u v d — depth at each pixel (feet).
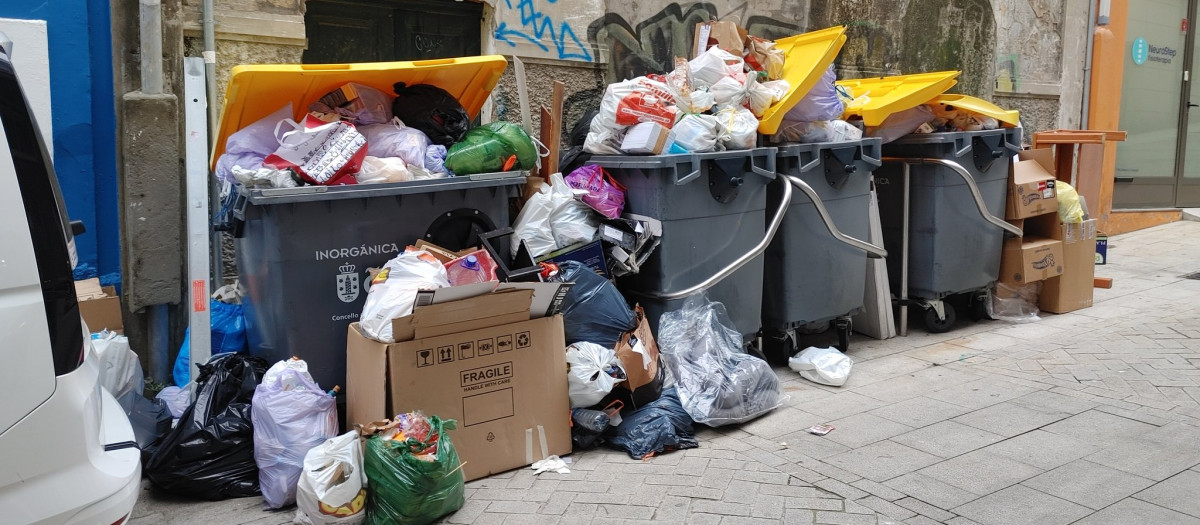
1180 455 12.89
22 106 7.73
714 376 14.37
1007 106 30.78
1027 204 20.80
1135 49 33.71
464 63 14.66
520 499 11.91
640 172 15.87
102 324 14.80
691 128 15.76
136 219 15.48
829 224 17.37
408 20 19.22
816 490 12.00
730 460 13.12
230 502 12.10
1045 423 14.37
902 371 17.66
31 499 7.37
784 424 14.67
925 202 19.81
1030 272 21.04
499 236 14.07
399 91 14.75
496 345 12.57
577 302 14.10
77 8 15.14
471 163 14.17
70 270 7.89
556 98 16.51
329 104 14.08
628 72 21.83
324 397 12.14
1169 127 35.40
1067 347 18.90
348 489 11.00
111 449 8.41
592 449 13.76
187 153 14.99
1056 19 31.58
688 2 22.61
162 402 13.93
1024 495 11.69
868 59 26.40
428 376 12.03
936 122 20.35
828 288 18.19
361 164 13.29
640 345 13.97
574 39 20.76
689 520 11.18
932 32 27.81
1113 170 33.12
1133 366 17.29
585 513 11.45
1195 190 36.35
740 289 16.78
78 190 15.52
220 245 16.46
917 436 13.96
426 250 13.07
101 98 15.61
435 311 11.84
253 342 14.44
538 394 13.00
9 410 7.24
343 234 13.24
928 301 20.25
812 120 17.58
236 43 16.52
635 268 15.55
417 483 10.87
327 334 13.35
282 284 12.95
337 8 18.29
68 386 7.67
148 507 11.95
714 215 16.19
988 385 16.51
